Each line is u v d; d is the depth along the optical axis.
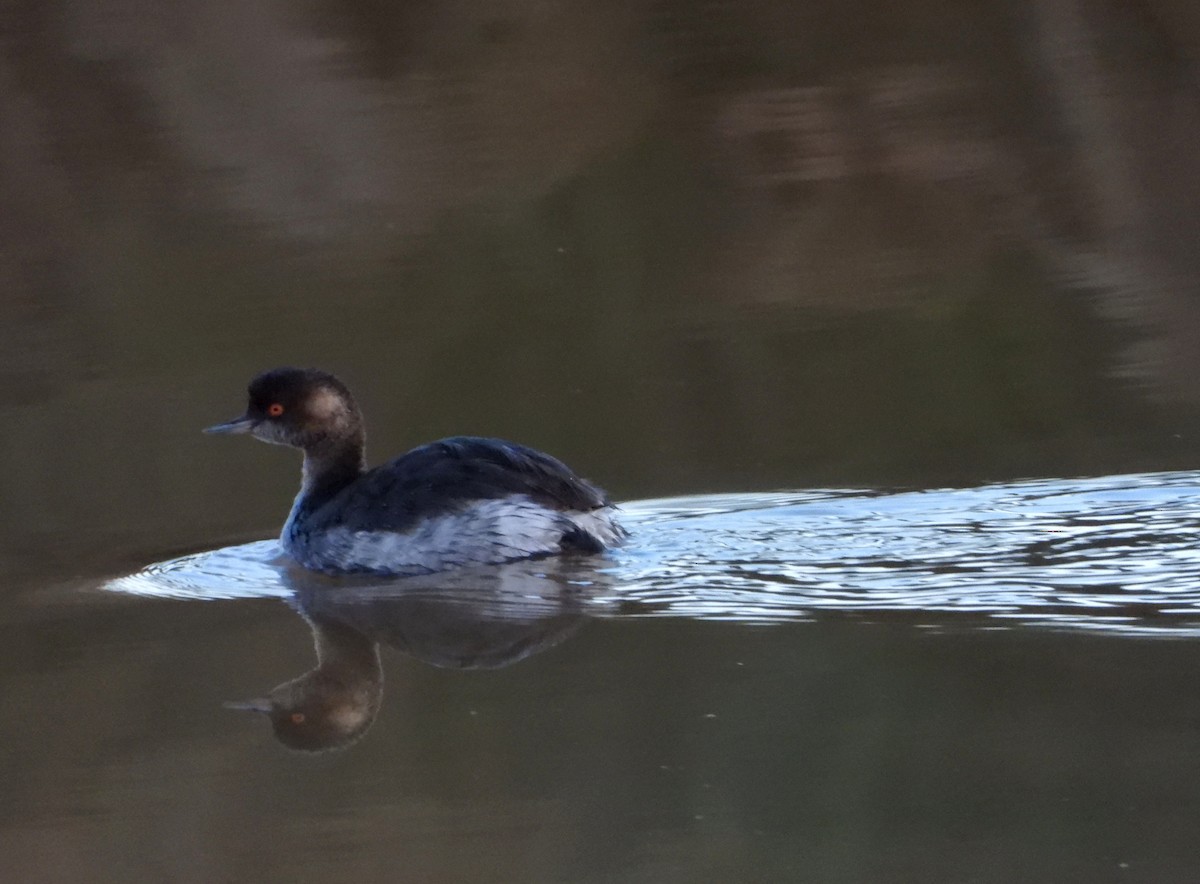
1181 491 12.84
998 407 15.70
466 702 9.20
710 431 15.52
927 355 17.38
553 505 12.05
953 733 8.37
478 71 25.27
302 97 24.36
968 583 10.80
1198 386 15.95
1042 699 8.72
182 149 23.89
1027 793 7.69
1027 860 7.12
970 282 19.52
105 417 16.59
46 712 9.35
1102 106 23.30
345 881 7.23
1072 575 10.87
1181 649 9.38
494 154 23.59
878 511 12.81
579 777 8.14
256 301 19.77
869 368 17.09
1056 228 21.14
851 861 7.15
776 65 24.98
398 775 8.32
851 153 23.28
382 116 24.31
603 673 9.51
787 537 12.19
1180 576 10.72
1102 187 21.88
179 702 9.45
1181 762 7.91
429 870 7.27
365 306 19.39
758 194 22.44
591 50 25.58
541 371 17.52
